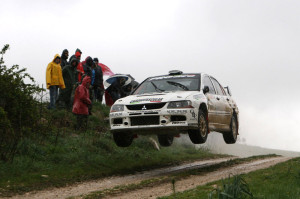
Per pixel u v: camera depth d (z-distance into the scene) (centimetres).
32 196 850
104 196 827
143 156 1573
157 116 1077
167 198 697
